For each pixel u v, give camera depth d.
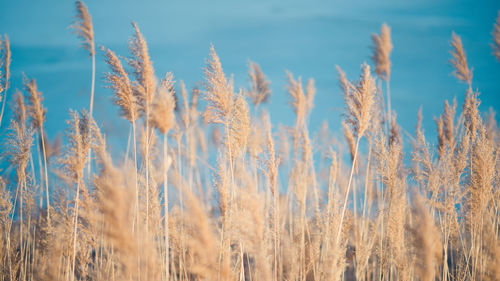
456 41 6.76
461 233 4.29
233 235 3.57
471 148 4.02
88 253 3.96
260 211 3.18
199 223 2.81
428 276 3.15
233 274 3.32
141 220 3.45
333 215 3.80
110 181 2.54
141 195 3.68
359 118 3.63
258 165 3.88
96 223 3.57
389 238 4.18
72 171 3.59
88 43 4.60
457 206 4.21
